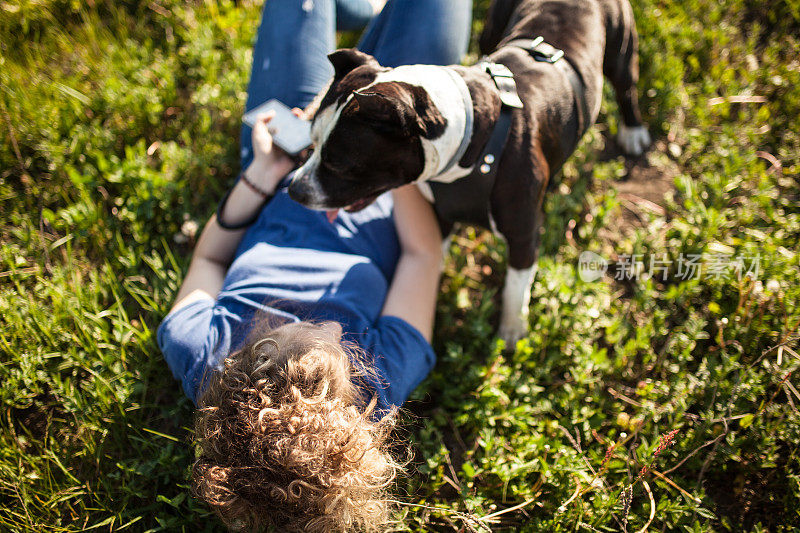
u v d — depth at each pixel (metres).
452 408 2.45
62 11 3.48
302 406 1.55
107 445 2.34
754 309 2.58
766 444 2.23
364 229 2.20
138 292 2.62
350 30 2.96
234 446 1.56
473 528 2.05
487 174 1.98
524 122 2.01
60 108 3.08
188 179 2.99
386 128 1.70
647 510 2.13
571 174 3.04
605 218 2.87
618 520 2.14
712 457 2.17
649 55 3.29
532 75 2.11
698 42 3.42
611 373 2.54
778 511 2.25
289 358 1.62
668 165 3.15
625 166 3.15
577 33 2.32
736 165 2.92
